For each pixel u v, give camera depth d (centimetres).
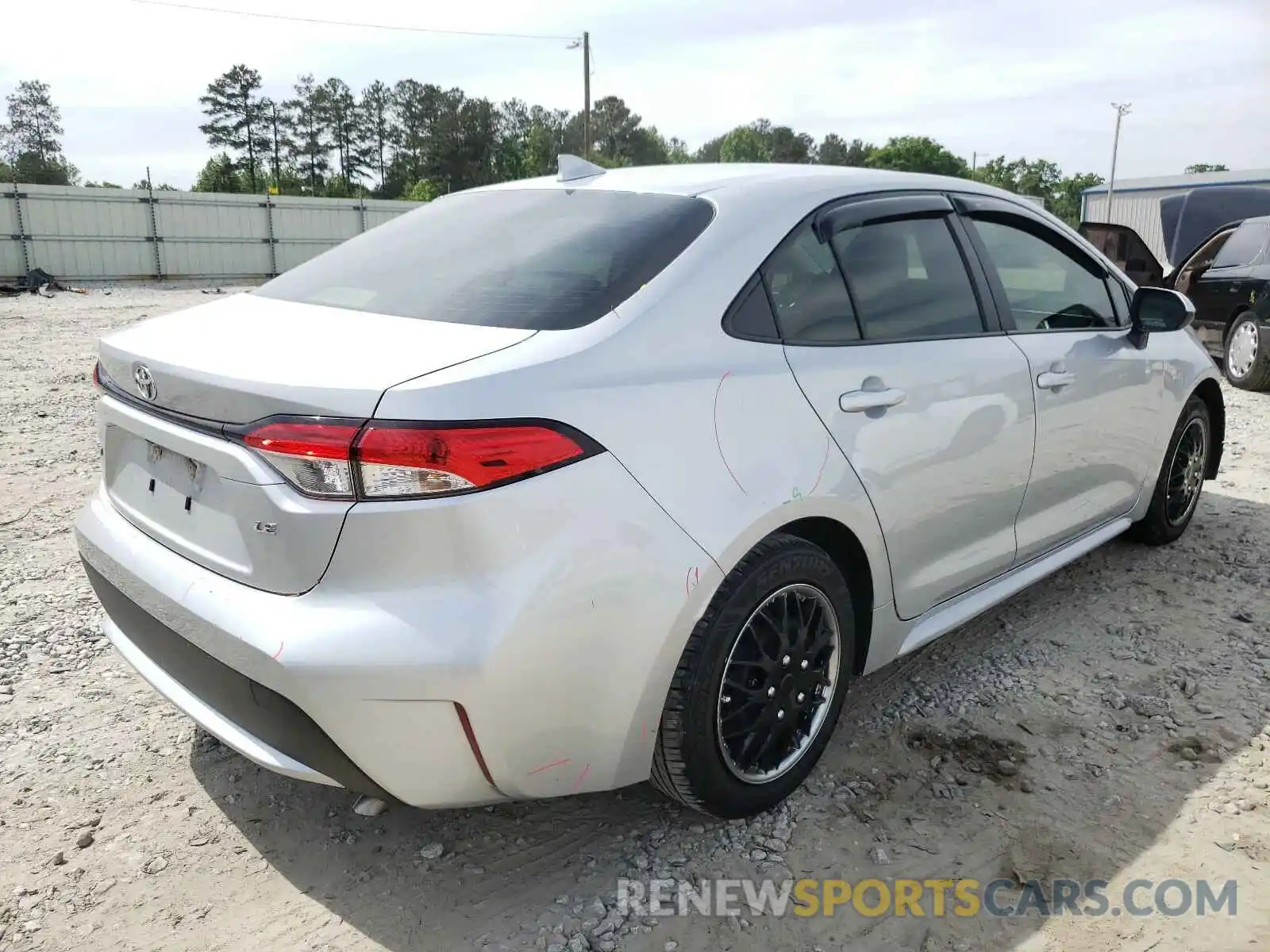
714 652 224
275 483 194
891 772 275
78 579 414
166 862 240
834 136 12162
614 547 202
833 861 239
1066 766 277
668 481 212
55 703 313
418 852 244
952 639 359
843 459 248
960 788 268
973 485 295
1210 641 354
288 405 192
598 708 207
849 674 267
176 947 213
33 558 438
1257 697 314
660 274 234
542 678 196
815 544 253
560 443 197
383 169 10788
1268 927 217
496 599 189
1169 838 246
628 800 265
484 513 188
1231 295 880
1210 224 1385
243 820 256
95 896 228
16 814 257
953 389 283
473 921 221
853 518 253
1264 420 720
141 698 318
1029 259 337
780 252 254
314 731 193
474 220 287
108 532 248
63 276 2806
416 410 185
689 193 265
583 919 221
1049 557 356
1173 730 296
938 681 327
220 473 205
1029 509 329
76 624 370
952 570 299
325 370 197
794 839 247
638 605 206
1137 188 4262
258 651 192
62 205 2773
